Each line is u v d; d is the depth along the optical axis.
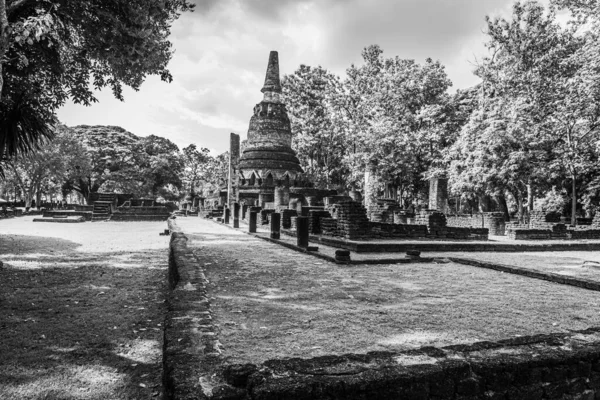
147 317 5.34
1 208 36.78
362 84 41.31
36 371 3.73
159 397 3.27
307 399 2.26
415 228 15.43
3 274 8.04
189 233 17.53
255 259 9.80
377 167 32.62
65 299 6.19
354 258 10.39
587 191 27.66
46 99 10.77
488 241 15.81
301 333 4.31
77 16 8.16
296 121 46.31
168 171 58.03
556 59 25.98
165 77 10.27
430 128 33.81
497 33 27.62
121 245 13.41
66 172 44.16
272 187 36.75
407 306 5.54
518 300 6.04
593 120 23.44
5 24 6.71
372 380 2.37
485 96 30.22
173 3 9.32
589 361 2.96
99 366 3.85
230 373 2.37
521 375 2.75
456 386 2.56
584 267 9.73
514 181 24.00
